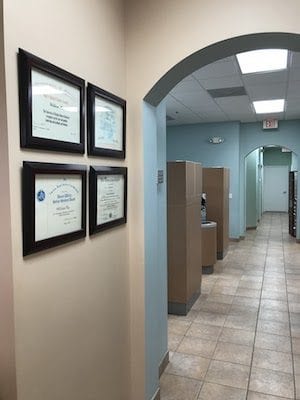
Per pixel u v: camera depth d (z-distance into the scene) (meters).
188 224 4.05
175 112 7.27
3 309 1.18
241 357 3.07
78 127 1.53
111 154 1.83
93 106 1.64
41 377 1.32
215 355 3.11
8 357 1.19
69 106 1.45
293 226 9.34
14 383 1.18
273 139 8.45
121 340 2.04
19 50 1.17
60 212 1.41
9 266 1.16
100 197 1.73
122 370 2.06
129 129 2.05
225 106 6.66
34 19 1.24
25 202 1.20
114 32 1.88
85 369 1.63
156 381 2.38
